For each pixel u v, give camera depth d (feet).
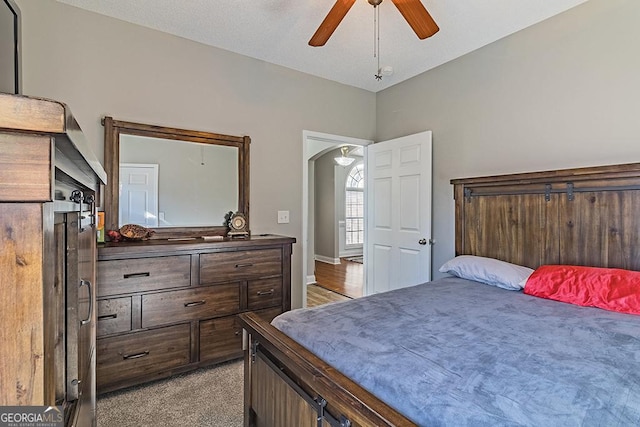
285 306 9.08
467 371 3.42
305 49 9.71
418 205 10.84
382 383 3.39
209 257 7.88
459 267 8.25
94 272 4.45
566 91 7.87
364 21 8.20
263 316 8.71
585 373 3.34
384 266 12.05
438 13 7.88
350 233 28.30
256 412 5.25
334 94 12.00
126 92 8.33
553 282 6.43
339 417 3.47
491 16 8.02
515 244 8.27
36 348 1.65
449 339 4.28
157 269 7.21
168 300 7.36
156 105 8.73
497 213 8.65
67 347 2.79
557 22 7.98
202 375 7.72
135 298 6.97
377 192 12.41
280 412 4.59
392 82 12.12
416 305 5.79
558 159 8.01
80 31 7.77
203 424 5.98
